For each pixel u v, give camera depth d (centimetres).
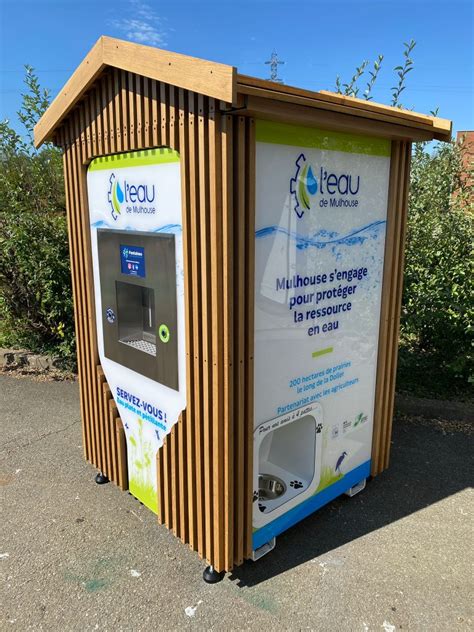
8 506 309
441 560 263
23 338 575
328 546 274
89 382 320
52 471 348
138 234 247
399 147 282
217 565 239
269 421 246
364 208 271
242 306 214
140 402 275
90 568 258
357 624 224
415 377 469
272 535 263
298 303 245
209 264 208
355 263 274
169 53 194
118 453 303
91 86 252
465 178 488
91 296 299
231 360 216
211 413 225
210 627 223
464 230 434
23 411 445
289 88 197
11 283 528
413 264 436
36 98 561
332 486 298
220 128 192
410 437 395
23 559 264
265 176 214
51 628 223
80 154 281
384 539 280
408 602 236
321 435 280
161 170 225
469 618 228
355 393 299
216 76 176
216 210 198
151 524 293
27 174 569
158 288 241
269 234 222
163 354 247
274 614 229
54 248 498
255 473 245
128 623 225
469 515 300
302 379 259
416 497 318
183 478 252
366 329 295
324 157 240
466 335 432
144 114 225
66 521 295
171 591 243
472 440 391
